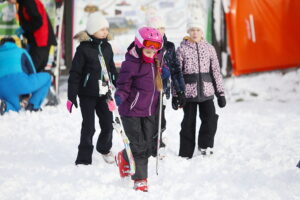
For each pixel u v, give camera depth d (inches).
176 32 861.8
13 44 735.7
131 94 376.5
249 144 534.3
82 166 438.0
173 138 562.9
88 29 444.8
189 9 861.8
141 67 372.2
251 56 869.8
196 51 477.4
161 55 391.5
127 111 377.7
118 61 866.1
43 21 781.9
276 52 871.7
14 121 650.2
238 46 864.9
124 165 388.5
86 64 442.9
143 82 373.7
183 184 381.7
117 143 537.6
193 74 473.7
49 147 525.7
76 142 550.6
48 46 791.7
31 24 775.1
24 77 711.1
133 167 364.2
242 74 871.7
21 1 777.6
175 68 448.1
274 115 713.6
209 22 866.1
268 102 847.1
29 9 770.8
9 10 823.1
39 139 561.3
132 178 370.3
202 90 472.4
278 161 458.9
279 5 869.8
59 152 504.7
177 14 862.5
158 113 394.6
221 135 574.9
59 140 557.6
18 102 717.3
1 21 822.5
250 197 354.3
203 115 483.2
